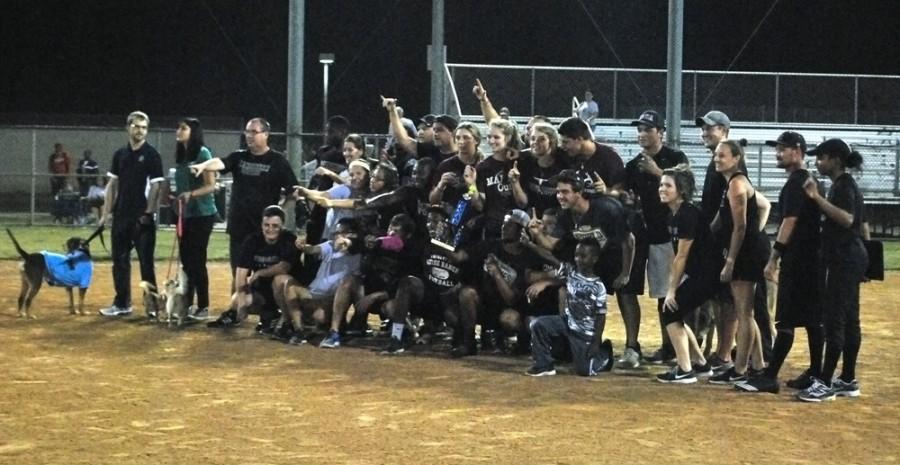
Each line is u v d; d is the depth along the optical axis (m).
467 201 11.16
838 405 9.10
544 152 11.00
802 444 7.81
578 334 10.20
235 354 11.06
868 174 29.19
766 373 9.60
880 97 30.59
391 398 9.10
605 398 9.24
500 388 9.59
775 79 29.98
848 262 9.20
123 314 13.54
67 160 30.66
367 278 11.80
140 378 9.82
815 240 9.37
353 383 9.70
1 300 14.79
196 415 8.45
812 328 9.49
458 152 11.45
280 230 11.99
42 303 14.55
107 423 8.17
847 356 9.44
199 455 7.34
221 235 26.11
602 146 11.04
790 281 9.42
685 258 9.91
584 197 10.54
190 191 12.86
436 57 20.92
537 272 10.88
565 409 8.80
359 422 8.27
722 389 9.71
